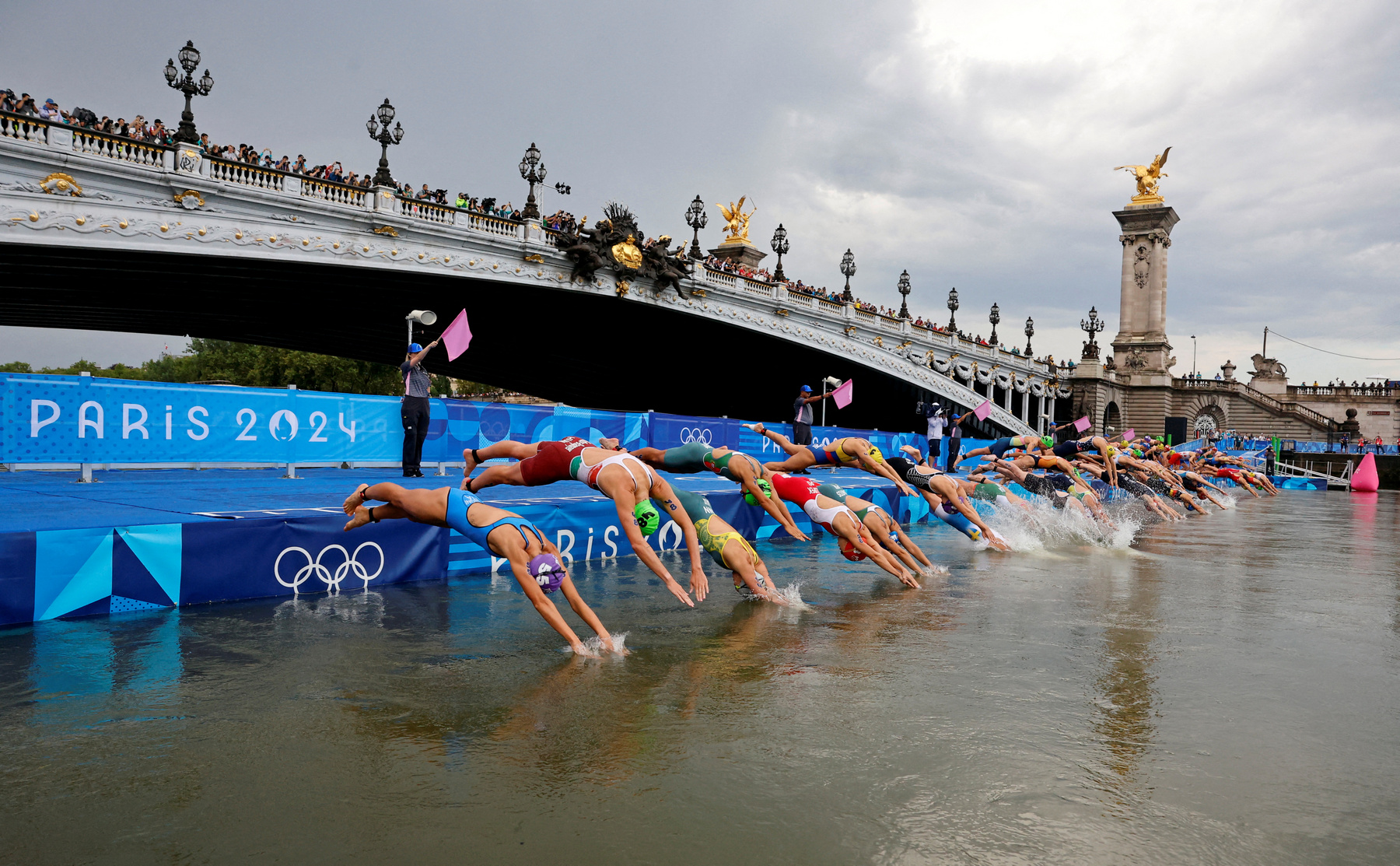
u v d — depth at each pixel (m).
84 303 37.44
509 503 10.05
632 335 49.62
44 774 3.63
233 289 34.31
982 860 3.06
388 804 3.43
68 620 6.34
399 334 47.34
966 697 5.05
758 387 64.00
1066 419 69.81
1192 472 27.84
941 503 13.12
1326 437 71.06
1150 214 72.38
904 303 56.00
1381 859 3.12
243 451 13.45
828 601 8.17
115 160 25.45
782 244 48.84
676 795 3.57
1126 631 7.04
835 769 3.89
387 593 7.88
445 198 35.19
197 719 4.37
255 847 3.04
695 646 6.20
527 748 4.08
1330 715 4.87
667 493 7.59
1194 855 3.12
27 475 12.38
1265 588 9.52
